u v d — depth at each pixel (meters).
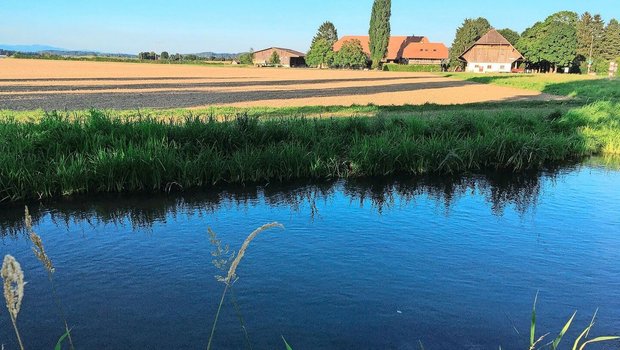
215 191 10.12
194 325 4.99
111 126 11.04
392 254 6.90
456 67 121.06
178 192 10.01
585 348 4.62
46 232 7.74
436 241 7.44
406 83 49.38
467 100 27.44
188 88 36.09
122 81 43.38
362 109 20.56
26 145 9.94
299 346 4.62
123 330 4.90
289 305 5.40
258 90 35.28
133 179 9.87
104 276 6.14
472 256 6.86
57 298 5.56
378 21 113.00
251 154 10.98
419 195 10.13
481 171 12.34
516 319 5.17
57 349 2.95
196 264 6.51
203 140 11.34
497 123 15.17
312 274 6.20
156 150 10.28
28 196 9.27
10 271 1.81
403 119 14.99
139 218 8.47
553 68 106.81
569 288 5.91
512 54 106.62
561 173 12.29
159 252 6.93
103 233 7.71
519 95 31.94
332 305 5.41
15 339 4.73
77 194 9.60
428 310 5.32
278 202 9.49
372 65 116.50
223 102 24.70
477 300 5.57
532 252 7.04
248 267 6.40
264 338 4.76
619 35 113.06
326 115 18.34
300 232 7.78
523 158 12.77
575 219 8.58
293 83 46.16
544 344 4.68
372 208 9.18
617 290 5.88
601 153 14.95
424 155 11.92
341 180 11.18
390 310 5.31
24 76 48.16
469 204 9.51
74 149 10.40
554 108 21.83
